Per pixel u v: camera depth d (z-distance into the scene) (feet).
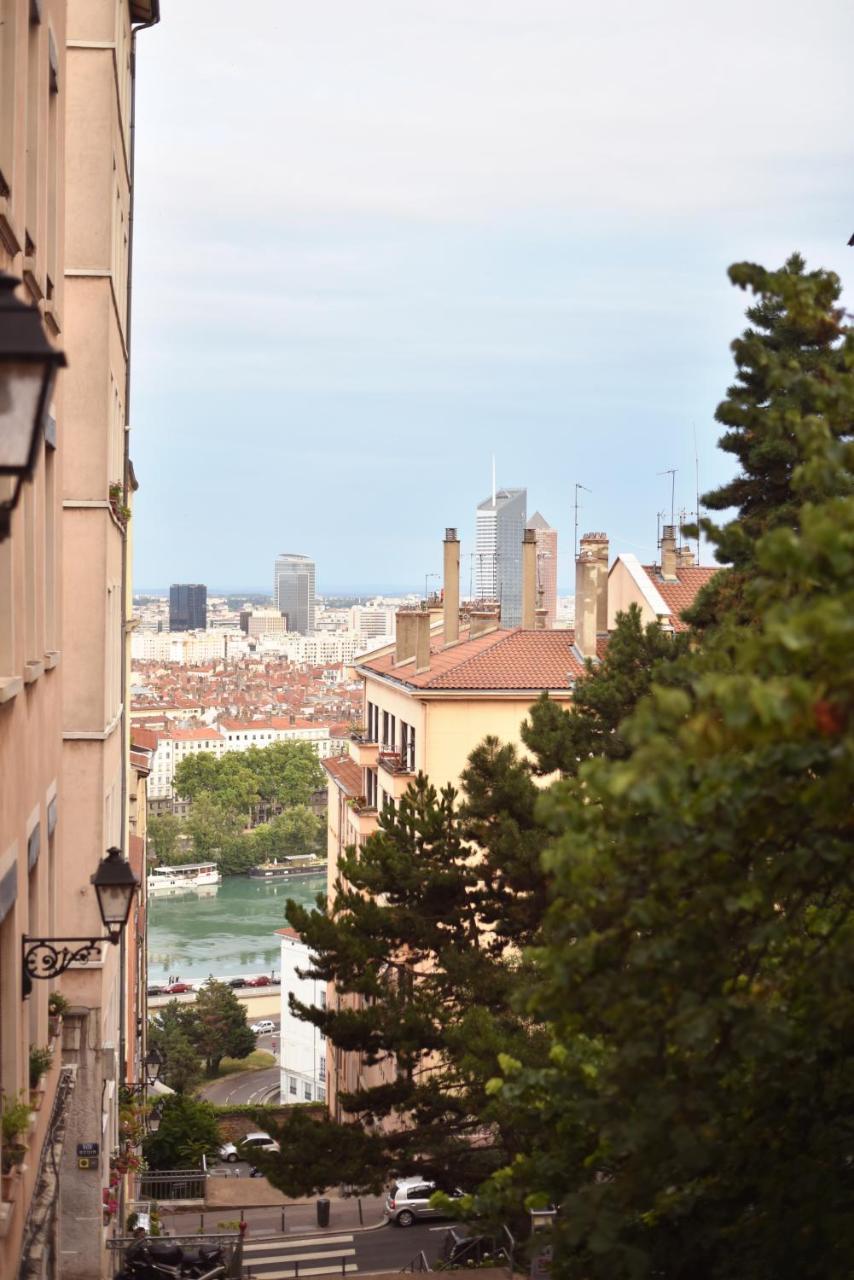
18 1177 64.90
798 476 39.75
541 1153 59.26
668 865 38.32
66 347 131.75
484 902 119.65
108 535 133.39
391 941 117.29
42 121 82.58
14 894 69.21
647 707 33.01
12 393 34.55
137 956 243.60
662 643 124.06
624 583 234.58
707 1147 46.78
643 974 40.86
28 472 34.76
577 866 38.22
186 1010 584.81
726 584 96.89
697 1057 45.52
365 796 263.70
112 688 144.25
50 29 87.25
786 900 48.19
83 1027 127.65
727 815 36.17
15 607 71.97
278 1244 202.90
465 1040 98.22
